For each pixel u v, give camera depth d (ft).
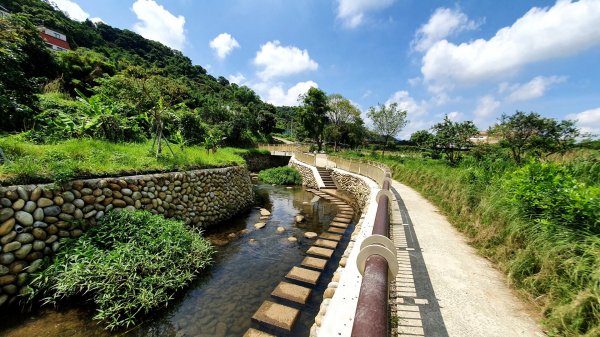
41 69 51.06
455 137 48.49
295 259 19.92
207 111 101.09
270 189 53.93
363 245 5.82
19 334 10.79
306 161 74.74
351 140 126.93
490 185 20.24
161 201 21.17
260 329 11.97
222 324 12.26
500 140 36.68
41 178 13.88
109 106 29.35
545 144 31.63
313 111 109.70
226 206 30.27
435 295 10.23
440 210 24.59
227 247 21.75
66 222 14.34
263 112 158.81
